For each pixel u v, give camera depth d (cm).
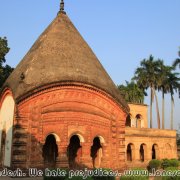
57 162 2241
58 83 2311
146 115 4756
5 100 2492
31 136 2166
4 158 2305
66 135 2303
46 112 2256
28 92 2186
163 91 5881
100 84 2527
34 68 2362
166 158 3612
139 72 5922
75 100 2394
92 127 2445
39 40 2777
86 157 2366
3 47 3538
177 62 4719
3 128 2442
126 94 6259
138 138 3538
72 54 2598
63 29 2781
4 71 3597
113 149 2538
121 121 2638
